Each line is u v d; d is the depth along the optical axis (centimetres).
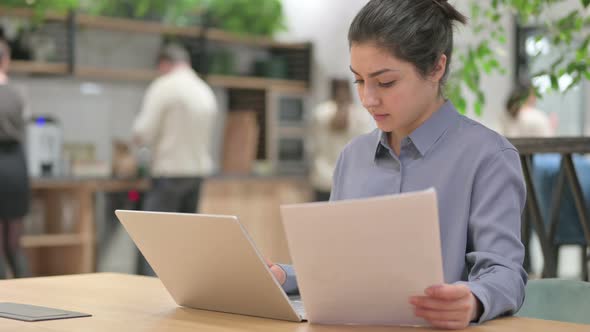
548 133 674
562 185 258
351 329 144
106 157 744
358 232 134
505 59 713
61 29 693
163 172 604
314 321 150
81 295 183
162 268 167
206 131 617
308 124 824
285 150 806
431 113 181
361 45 168
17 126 529
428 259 134
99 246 633
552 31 289
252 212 720
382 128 174
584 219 252
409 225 131
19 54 667
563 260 707
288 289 185
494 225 166
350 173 195
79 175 692
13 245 537
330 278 142
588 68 269
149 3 739
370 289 141
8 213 529
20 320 153
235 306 160
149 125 601
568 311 182
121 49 755
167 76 607
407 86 169
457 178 175
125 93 758
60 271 646
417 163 181
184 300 168
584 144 245
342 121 692
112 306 170
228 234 148
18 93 531
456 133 179
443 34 173
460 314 139
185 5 753
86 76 716
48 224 640
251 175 718
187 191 610
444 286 136
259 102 807
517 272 160
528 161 254
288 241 140
